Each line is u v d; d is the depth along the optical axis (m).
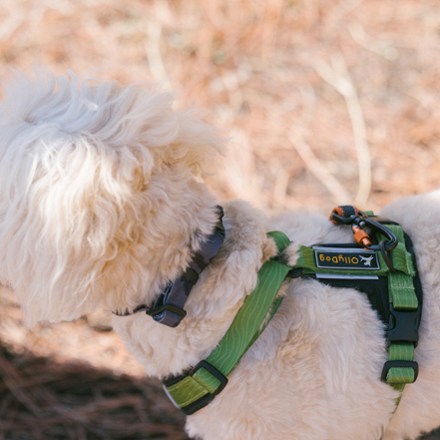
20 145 1.51
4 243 1.55
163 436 2.62
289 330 1.69
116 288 1.58
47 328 2.95
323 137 3.58
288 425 1.70
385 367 1.69
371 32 4.13
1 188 1.53
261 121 3.65
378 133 3.59
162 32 4.12
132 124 1.51
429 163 3.45
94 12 4.26
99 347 2.88
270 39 4.06
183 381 1.69
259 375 1.67
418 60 3.96
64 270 1.51
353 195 3.32
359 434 1.79
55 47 4.02
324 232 1.88
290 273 1.72
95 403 2.73
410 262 1.75
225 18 4.19
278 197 3.31
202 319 1.65
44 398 2.74
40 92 1.59
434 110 3.67
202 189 1.66
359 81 3.86
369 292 1.74
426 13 4.25
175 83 3.79
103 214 1.48
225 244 1.66
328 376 1.68
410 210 1.92
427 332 1.73
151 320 1.69
